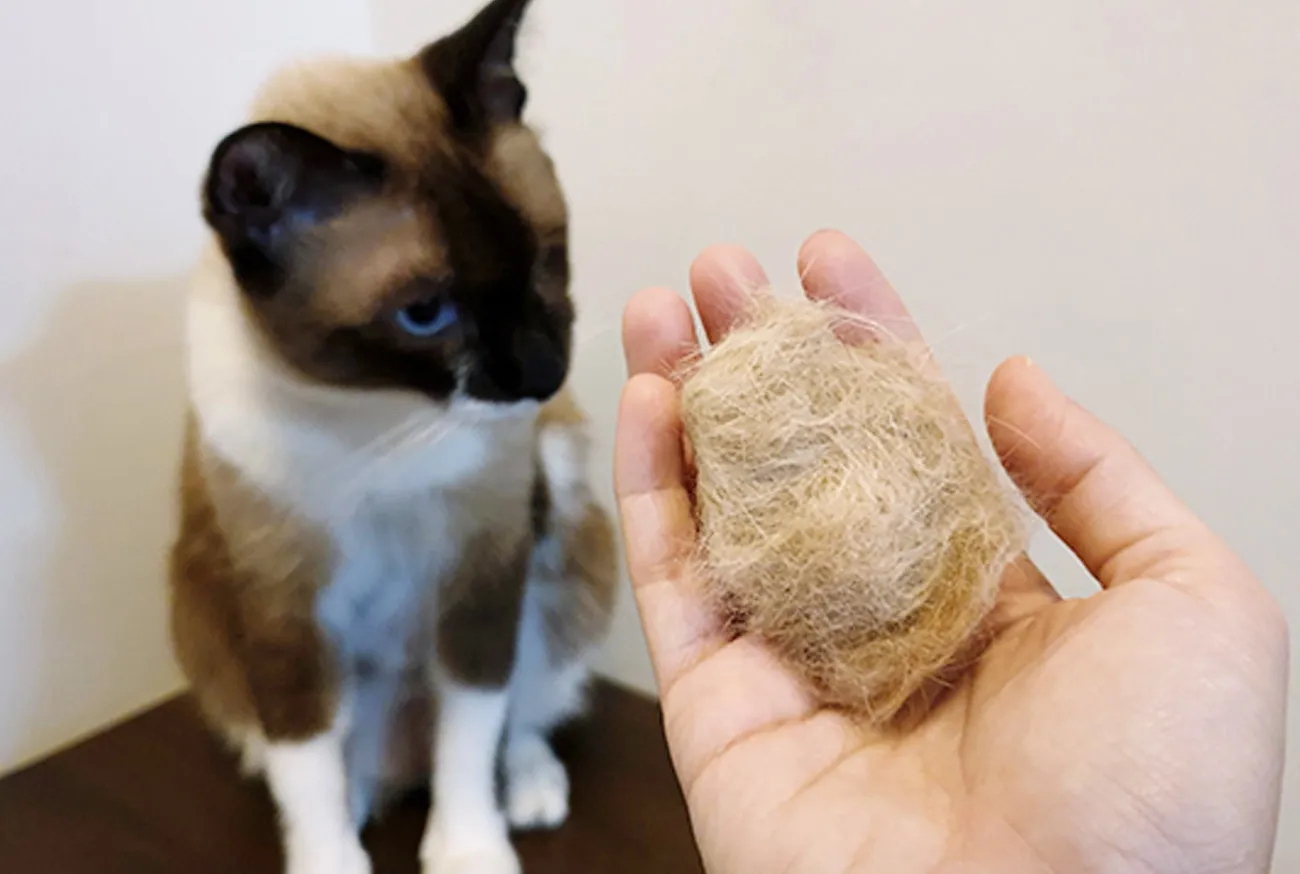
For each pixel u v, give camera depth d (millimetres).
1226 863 162
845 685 197
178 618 288
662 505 218
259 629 258
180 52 311
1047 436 196
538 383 223
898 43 257
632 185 311
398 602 278
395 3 354
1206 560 179
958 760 186
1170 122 232
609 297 326
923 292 272
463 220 214
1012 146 250
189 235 320
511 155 232
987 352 267
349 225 211
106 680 329
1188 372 245
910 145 262
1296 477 240
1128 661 168
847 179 274
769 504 198
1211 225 234
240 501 246
